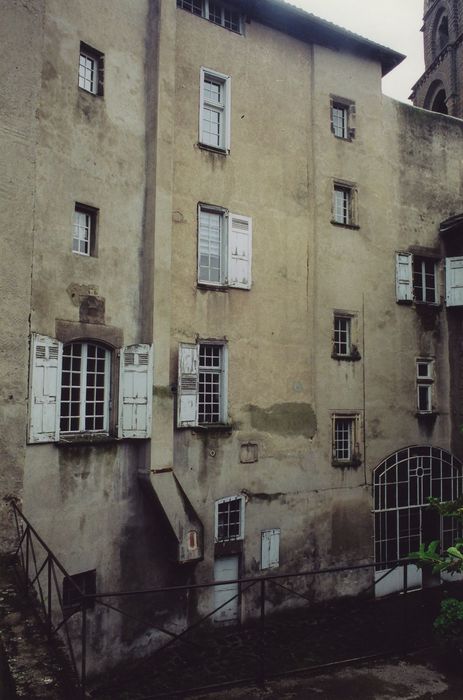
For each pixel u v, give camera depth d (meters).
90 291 11.81
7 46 10.52
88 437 11.68
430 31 28.12
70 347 11.63
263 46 15.90
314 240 16.53
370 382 17.27
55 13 11.49
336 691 9.66
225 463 14.29
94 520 11.56
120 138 12.63
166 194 13.08
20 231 10.45
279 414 15.44
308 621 14.61
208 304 14.29
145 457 12.35
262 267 15.41
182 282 13.83
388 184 18.22
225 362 14.52
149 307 12.65
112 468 12.00
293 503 15.46
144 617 12.42
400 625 14.09
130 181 12.78
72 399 11.63
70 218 11.54
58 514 10.85
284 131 16.14
